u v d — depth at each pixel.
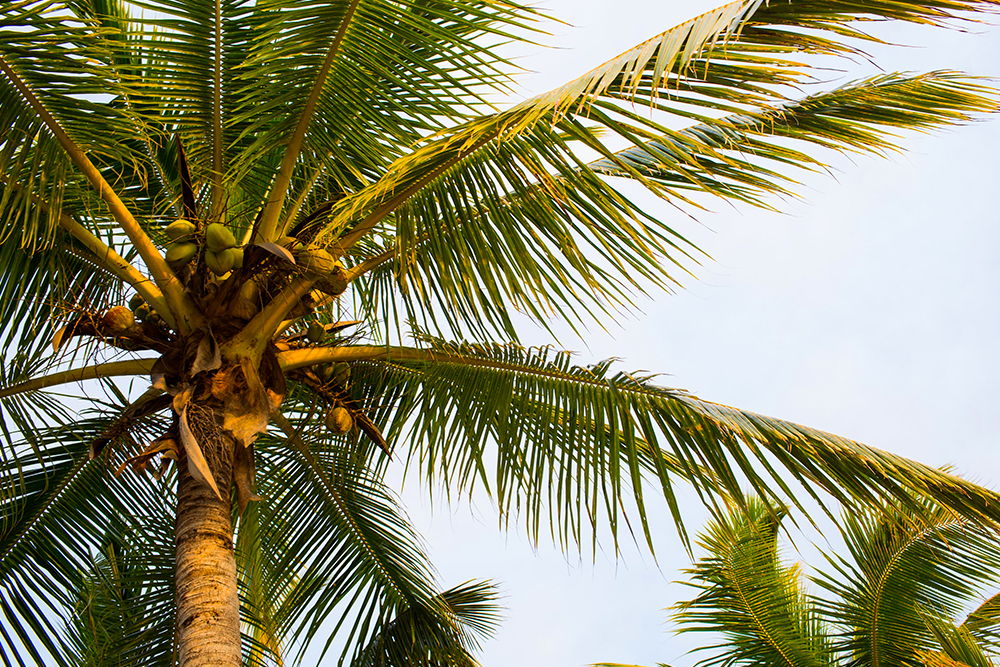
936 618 8.00
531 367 5.50
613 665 8.06
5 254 5.03
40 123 4.31
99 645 5.56
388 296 6.07
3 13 3.96
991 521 4.57
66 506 5.84
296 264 4.59
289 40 4.49
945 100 4.83
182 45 4.57
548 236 4.69
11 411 5.45
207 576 4.05
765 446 4.87
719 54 3.85
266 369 4.78
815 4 3.71
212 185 5.14
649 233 4.39
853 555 8.43
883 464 4.70
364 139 4.86
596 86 3.88
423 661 6.25
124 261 4.84
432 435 5.74
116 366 5.00
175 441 4.53
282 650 6.22
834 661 8.34
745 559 8.77
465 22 4.46
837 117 4.96
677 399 5.16
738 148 4.90
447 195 4.71
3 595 5.45
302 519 6.47
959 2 3.55
